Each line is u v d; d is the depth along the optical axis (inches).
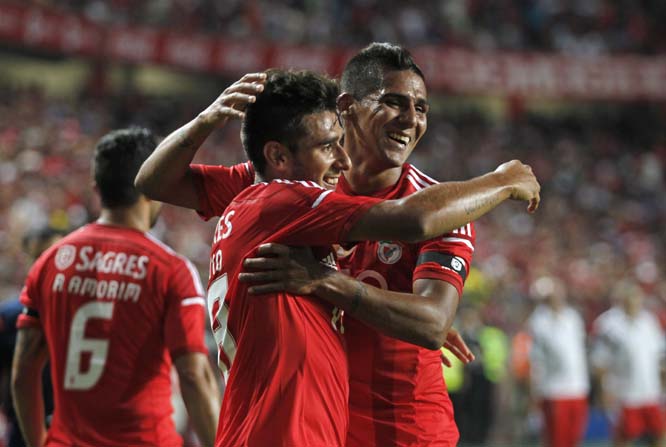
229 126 2942.9
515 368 1546.5
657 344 1368.1
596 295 2214.6
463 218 330.3
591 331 2112.5
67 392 467.5
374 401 387.9
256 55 3132.4
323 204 336.5
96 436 461.7
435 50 3329.2
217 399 476.7
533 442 1626.5
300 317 338.0
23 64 3152.1
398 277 389.7
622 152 3597.4
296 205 340.2
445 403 405.4
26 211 1907.0
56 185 2146.9
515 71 3378.4
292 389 330.3
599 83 3432.6
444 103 3671.3
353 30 3476.9
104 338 466.0
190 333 468.8
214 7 3336.6
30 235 623.2
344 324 385.4
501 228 2699.3
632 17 3804.1
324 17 3474.4
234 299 345.1
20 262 1577.3
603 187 3267.7
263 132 359.3
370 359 387.5
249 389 336.5
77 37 2972.4
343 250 393.4
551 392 1323.8
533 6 3757.4
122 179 484.7
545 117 3794.3
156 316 470.3
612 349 1362.0
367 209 330.0
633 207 3176.7
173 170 383.6
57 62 3206.2
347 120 405.1
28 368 490.3
